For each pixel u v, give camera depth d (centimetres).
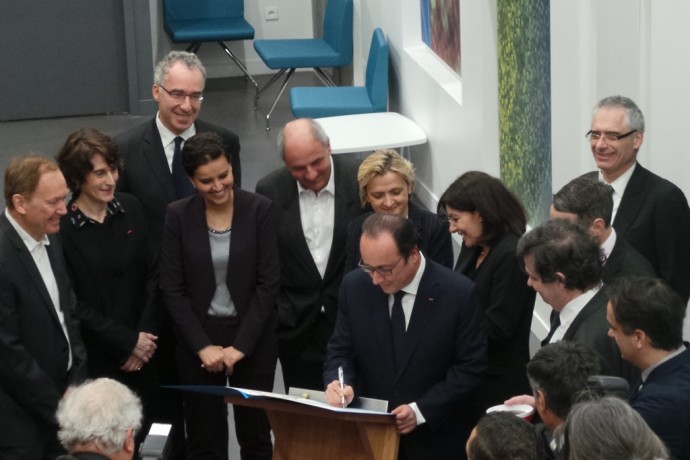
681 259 455
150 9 1274
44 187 439
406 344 414
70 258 493
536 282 376
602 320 366
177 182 543
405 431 403
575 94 580
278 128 1154
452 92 823
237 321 499
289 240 515
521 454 280
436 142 873
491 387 436
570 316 373
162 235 530
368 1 1050
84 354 479
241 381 505
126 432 336
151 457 347
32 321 451
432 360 413
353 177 515
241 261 492
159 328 516
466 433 432
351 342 429
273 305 500
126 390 345
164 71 534
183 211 495
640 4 505
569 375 319
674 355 336
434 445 421
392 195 477
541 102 652
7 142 1145
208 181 477
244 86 1322
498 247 431
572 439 269
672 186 455
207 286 495
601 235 411
